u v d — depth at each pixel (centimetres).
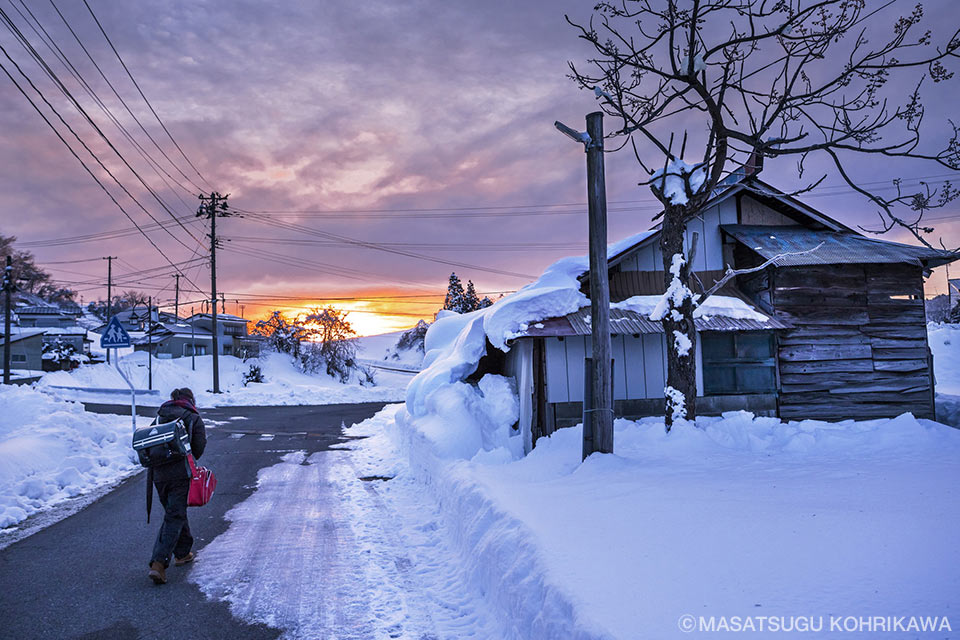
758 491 527
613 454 723
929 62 707
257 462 1202
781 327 1005
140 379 4166
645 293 1123
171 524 525
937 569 309
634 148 845
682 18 777
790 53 762
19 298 7256
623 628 275
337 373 6388
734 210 1185
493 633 399
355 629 420
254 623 431
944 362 2927
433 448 889
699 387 1047
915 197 719
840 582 303
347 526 704
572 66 848
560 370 1017
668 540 397
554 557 382
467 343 1143
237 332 6875
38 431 1142
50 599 477
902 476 574
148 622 433
